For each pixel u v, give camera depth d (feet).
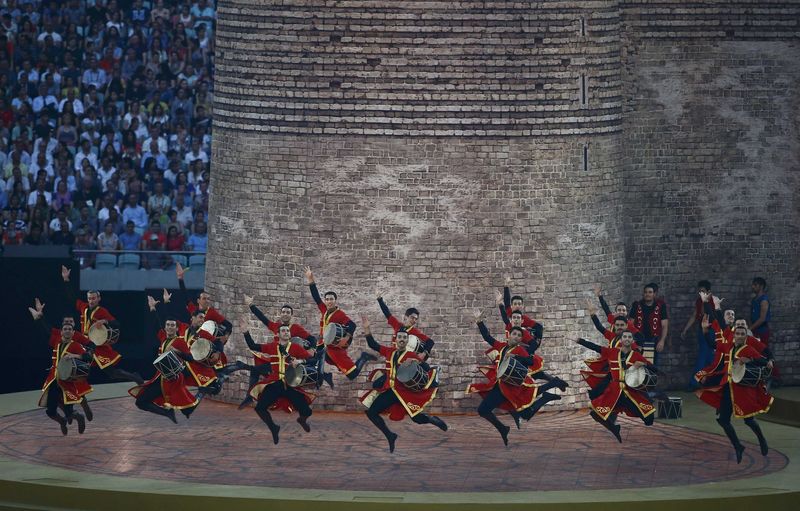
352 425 127.85
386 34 131.13
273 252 134.10
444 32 131.23
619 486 106.01
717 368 114.32
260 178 134.31
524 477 108.78
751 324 140.05
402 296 132.26
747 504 101.76
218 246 138.10
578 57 133.49
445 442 121.29
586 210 135.03
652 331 138.41
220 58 137.28
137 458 114.11
